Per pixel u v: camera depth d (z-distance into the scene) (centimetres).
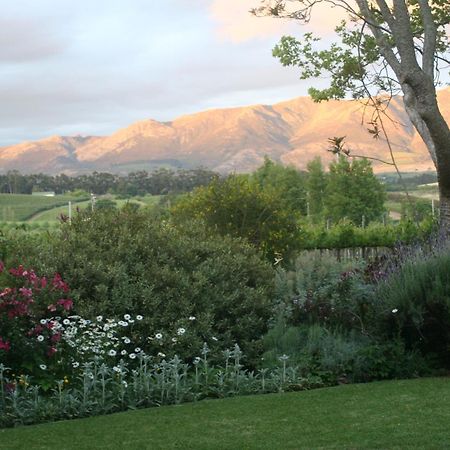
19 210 12600
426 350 894
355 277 1020
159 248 1064
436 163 1320
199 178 15038
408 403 697
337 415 660
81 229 1083
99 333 866
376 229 2505
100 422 672
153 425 650
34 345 800
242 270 1112
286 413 678
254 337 1030
